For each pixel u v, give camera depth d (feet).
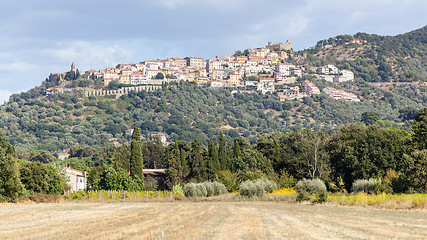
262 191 227.81
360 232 90.02
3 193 194.80
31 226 102.53
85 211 141.38
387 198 171.83
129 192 252.01
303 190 199.62
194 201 220.02
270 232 89.56
